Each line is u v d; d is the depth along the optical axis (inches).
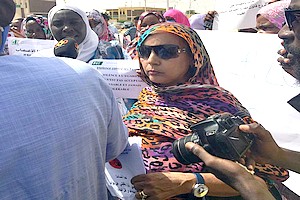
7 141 33.0
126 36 233.9
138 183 53.1
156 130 59.1
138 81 78.8
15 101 34.6
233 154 42.8
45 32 166.9
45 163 35.2
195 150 44.1
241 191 39.8
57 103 37.3
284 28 56.4
